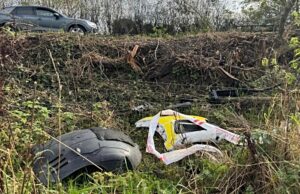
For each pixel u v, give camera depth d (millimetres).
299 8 9094
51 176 3826
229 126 5754
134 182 4090
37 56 7973
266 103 6508
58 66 7832
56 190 3496
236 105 6570
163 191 3896
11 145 3328
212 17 17000
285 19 8562
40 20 16172
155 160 4918
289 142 3900
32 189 3148
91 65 7977
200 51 8672
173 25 17875
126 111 6598
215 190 4004
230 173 3988
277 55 8266
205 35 9406
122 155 4156
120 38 9570
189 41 9062
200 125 5301
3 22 14906
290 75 5031
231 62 8445
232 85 8031
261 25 12289
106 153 4105
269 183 3730
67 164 3977
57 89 7164
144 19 18406
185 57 8297
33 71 7449
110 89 7352
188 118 5430
